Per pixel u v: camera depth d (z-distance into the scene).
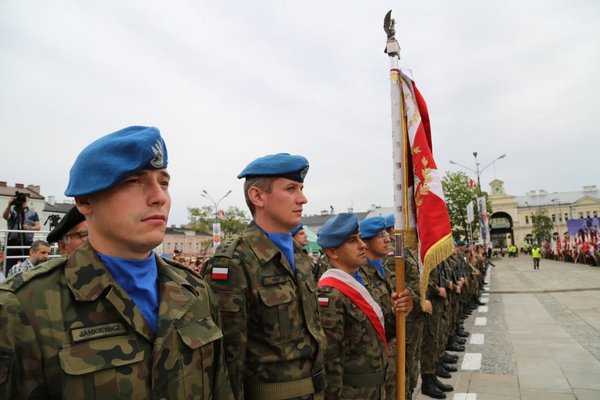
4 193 37.62
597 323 9.38
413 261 4.95
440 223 3.34
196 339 1.42
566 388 5.29
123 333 1.29
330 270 3.15
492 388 5.36
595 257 27.67
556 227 87.31
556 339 8.02
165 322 1.38
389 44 3.60
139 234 1.36
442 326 5.90
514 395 5.09
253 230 2.36
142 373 1.27
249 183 2.42
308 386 2.13
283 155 2.40
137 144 1.33
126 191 1.35
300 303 2.26
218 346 1.58
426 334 5.29
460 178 31.39
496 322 10.12
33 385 1.14
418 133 3.54
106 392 1.18
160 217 1.41
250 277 2.12
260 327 2.11
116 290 1.33
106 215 1.36
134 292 1.39
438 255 3.28
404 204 3.45
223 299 2.04
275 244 2.33
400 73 3.66
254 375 2.08
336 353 2.77
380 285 3.63
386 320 3.45
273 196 2.34
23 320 1.17
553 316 10.62
